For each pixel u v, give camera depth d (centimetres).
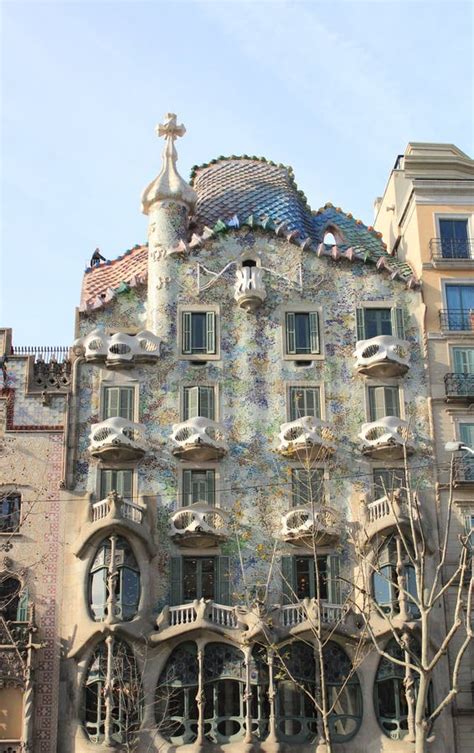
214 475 4284
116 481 4262
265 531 4212
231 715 3850
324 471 4319
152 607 4028
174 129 4912
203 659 3888
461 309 4631
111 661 3847
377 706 3897
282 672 3862
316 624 3566
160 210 4741
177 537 4122
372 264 4694
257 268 4600
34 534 4162
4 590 4112
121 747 3756
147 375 4444
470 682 3991
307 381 4478
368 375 4484
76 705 3875
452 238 4759
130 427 4275
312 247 4706
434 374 4503
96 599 3984
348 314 4609
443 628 4041
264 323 4569
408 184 5028
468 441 4403
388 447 4278
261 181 5112
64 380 4466
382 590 4047
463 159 4897
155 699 3869
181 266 4641
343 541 4194
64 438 4309
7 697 3928
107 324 4619
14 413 4356
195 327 4550
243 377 4472
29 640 3931
